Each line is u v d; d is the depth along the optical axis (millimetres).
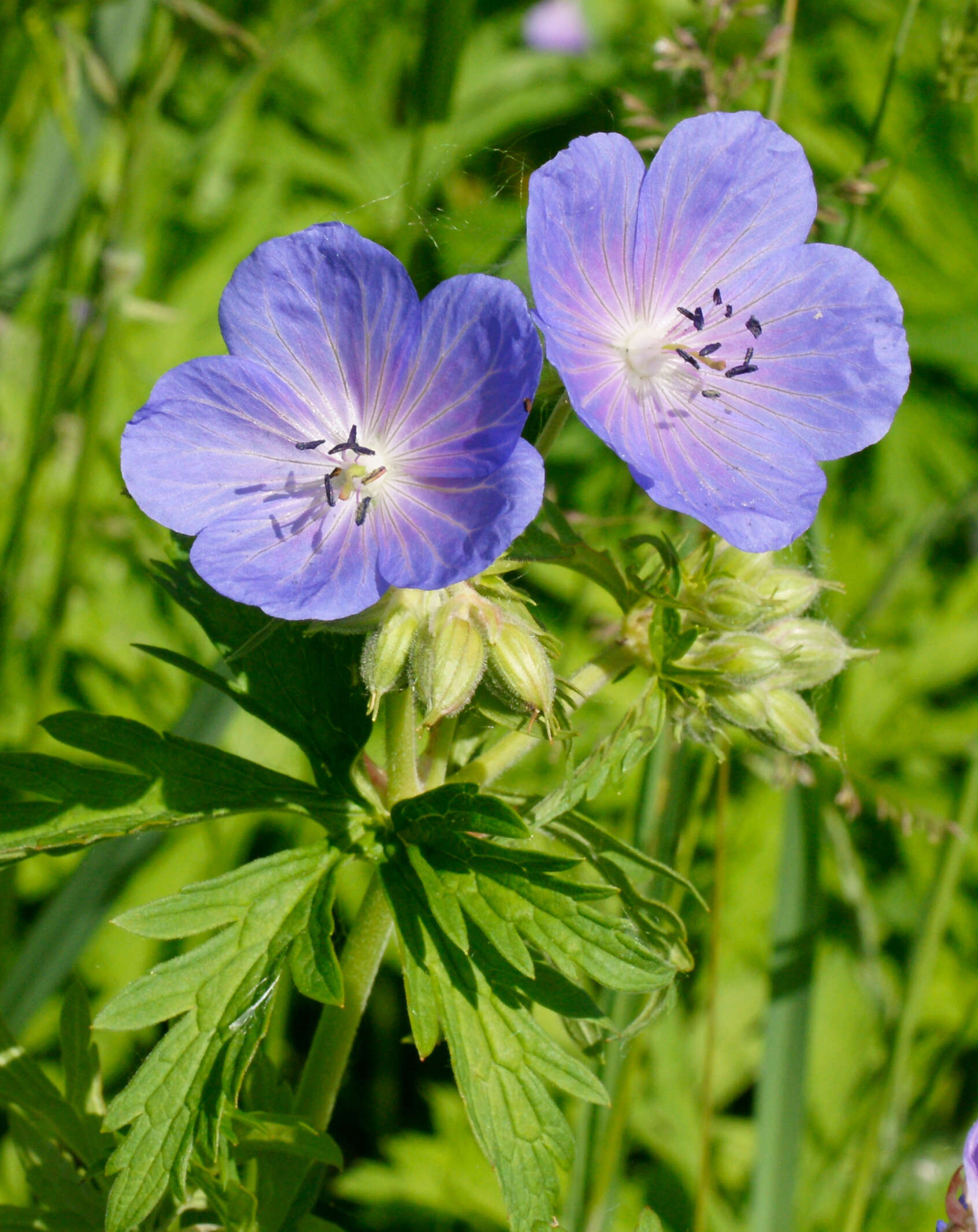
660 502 276
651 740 288
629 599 299
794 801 352
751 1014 407
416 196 370
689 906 352
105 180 431
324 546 278
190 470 278
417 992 279
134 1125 273
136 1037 384
